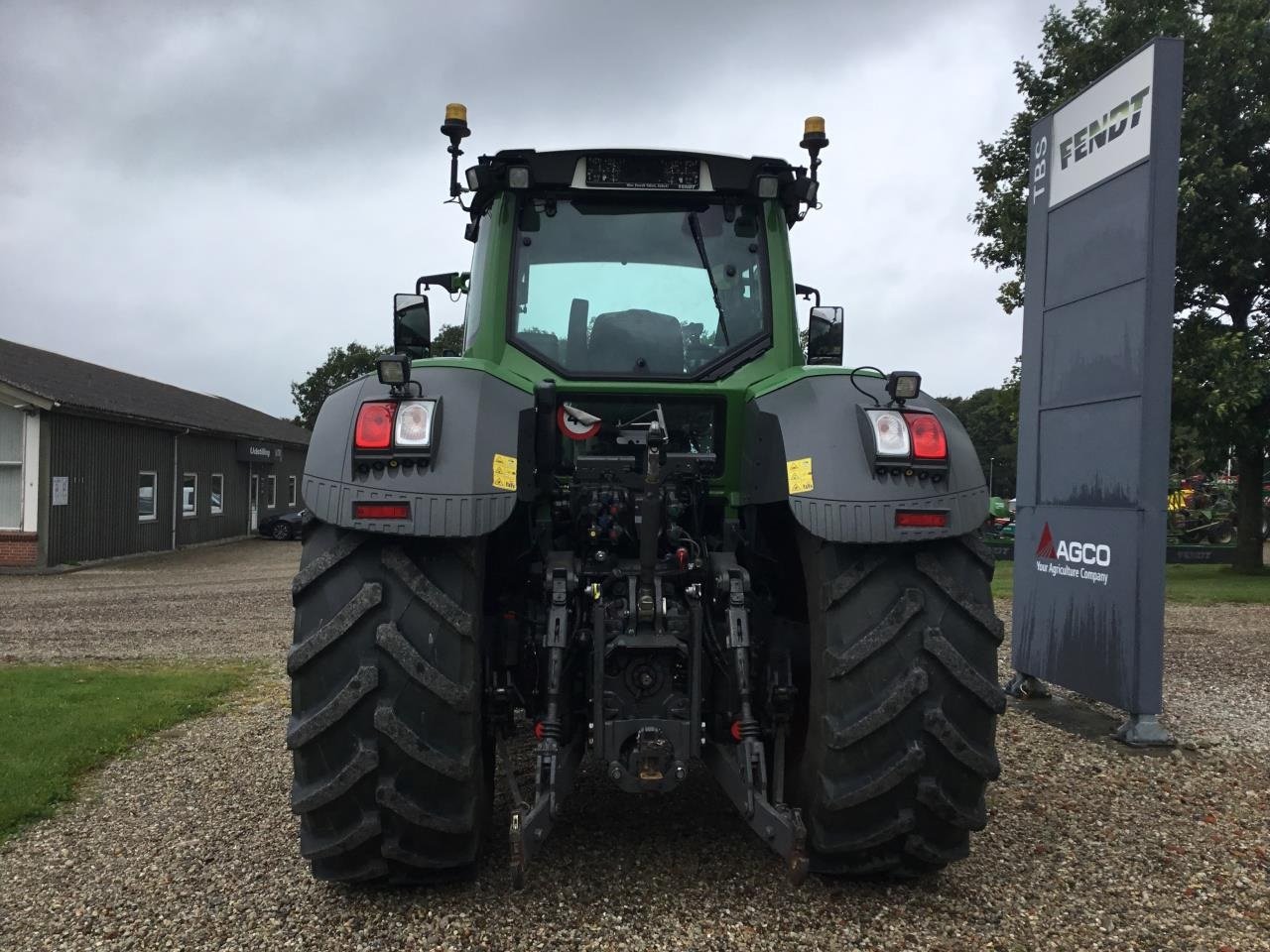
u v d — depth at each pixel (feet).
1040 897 9.95
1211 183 51.98
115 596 47.57
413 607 8.78
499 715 10.15
